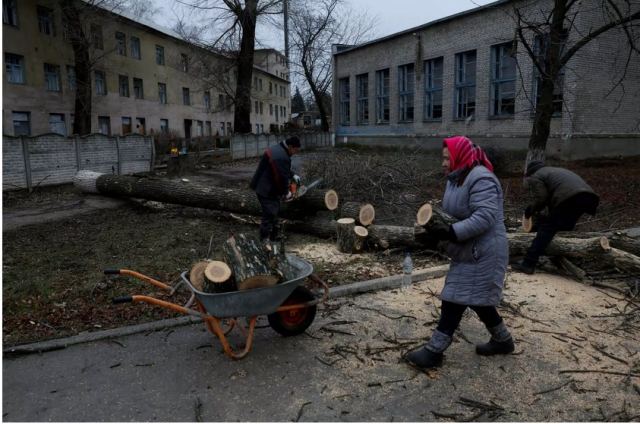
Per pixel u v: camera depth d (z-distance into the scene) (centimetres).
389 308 473
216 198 866
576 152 1652
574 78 1605
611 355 369
